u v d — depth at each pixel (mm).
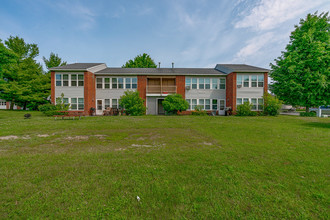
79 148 4969
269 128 8688
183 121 12062
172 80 22047
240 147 5055
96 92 20031
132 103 17891
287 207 2188
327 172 3215
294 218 1992
